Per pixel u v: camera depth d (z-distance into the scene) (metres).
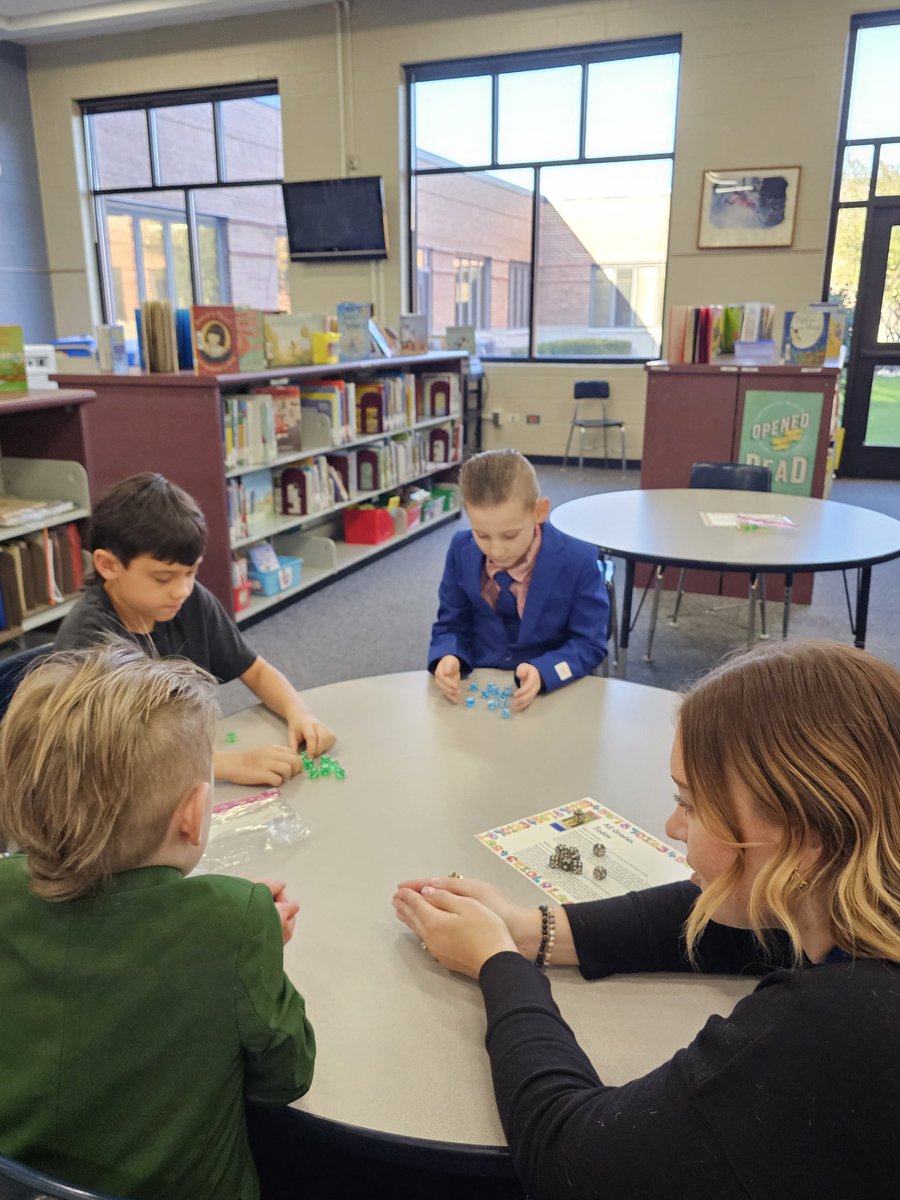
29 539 2.87
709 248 7.03
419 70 7.47
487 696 1.58
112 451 3.76
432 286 8.34
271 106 7.86
